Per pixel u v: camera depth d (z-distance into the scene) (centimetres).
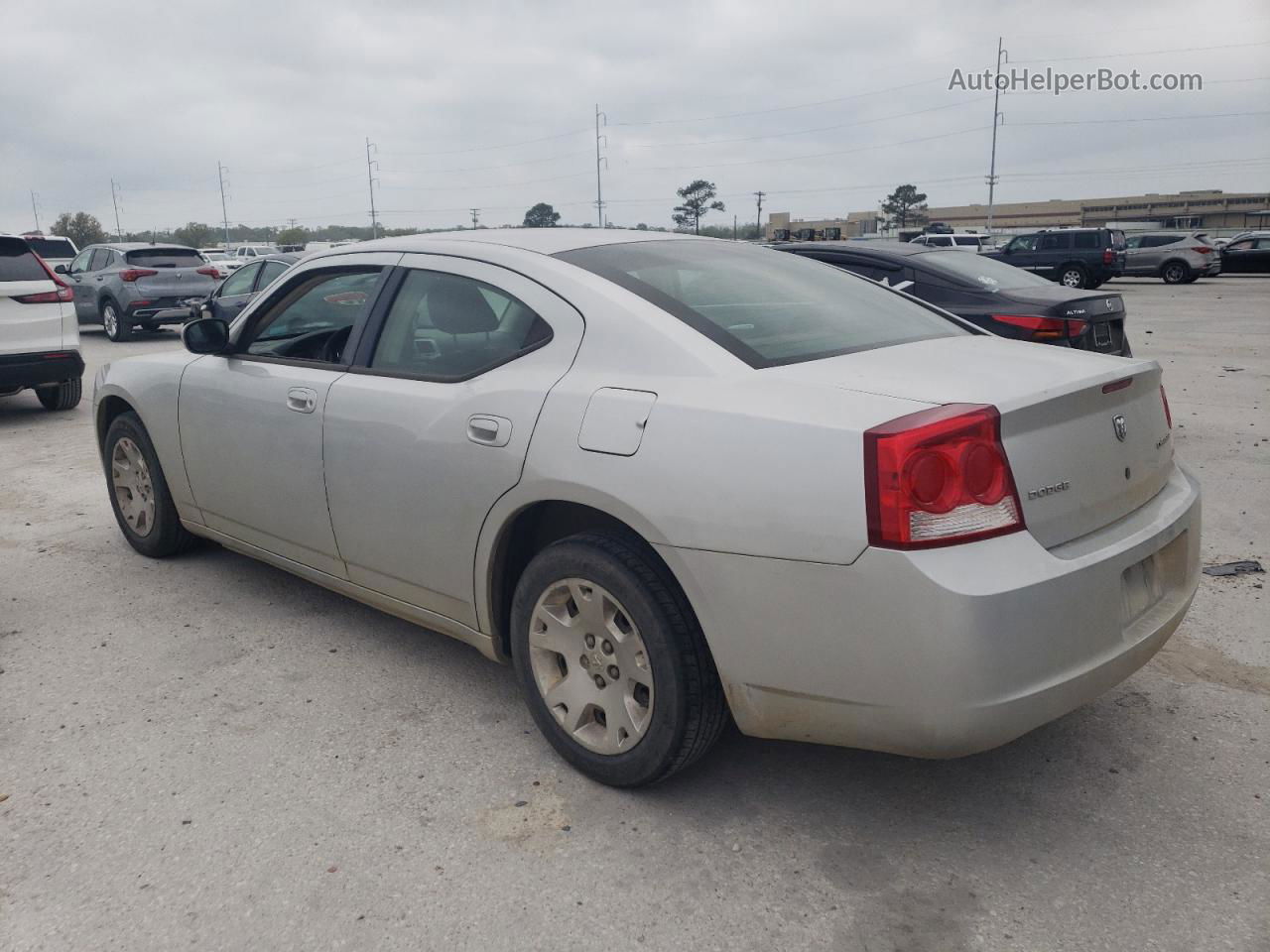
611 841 265
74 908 241
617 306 287
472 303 322
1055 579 226
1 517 589
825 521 229
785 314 304
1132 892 241
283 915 238
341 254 380
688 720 264
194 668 374
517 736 321
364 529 345
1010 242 2878
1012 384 247
